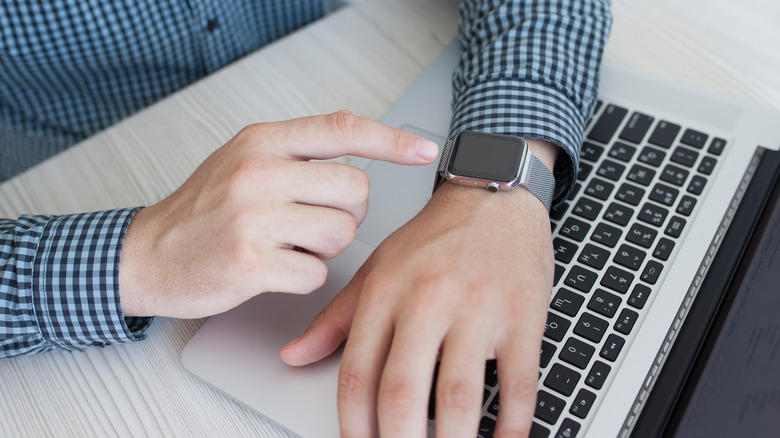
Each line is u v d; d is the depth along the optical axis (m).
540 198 0.53
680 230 0.53
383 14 0.79
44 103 0.85
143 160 0.62
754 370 0.44
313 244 0.46
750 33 0.73
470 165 0.53
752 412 0.42
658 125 0.61
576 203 0.55
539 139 0.57
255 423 0.45
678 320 0.48
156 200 0.59
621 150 0.59
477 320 0.43
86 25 0.76
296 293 0.46
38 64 0.78
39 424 0.45
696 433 0.41
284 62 0.72
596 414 0.43
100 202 0.59
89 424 0.45
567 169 0.57
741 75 0.68
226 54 0.90
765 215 0.53
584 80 0.63
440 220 0.51
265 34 0.97
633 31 0.73
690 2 0.77
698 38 0.72
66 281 0.48
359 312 0.45
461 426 0.40
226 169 0.47
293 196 0.46
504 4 0.67
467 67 0.66
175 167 0.62
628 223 0.54
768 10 0.77
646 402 0.44
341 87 0.69
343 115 0.48
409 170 0.60
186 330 0.50
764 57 0.70
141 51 0.82
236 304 0.47
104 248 0.49
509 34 0.65
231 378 0.46
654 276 0.50
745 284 0.49
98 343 0.49
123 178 0.61
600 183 0.57
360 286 0.48
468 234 0.49
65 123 0.87
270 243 0.45
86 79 0.84
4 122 0.90
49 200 0.59
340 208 0.47
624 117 0.62
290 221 0.45
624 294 0.49
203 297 0.46
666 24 0.74
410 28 0.77
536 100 0.59
